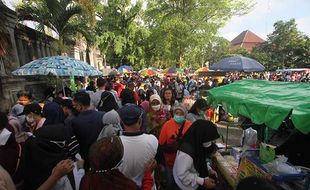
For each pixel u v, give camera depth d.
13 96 10.84
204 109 5.02
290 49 63.25
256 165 3.23
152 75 26.94
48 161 2.33
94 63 36.72
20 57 13.16
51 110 4.34
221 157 4.61
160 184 3.40
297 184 2.79
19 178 2.50
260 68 13.01
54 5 12.61
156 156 2.77
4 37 7.26
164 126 3.92
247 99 3.47
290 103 2.83
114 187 1.75
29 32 14.38
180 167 2.85
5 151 2.46
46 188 2.12
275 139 4.87
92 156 1.81
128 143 2.62
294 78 33.53
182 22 30.42
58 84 12.41
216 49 46.59
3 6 7.50
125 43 35.94
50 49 18.30
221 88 5.03
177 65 33.38
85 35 14.41
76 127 3.64
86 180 1.82
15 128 3.87
